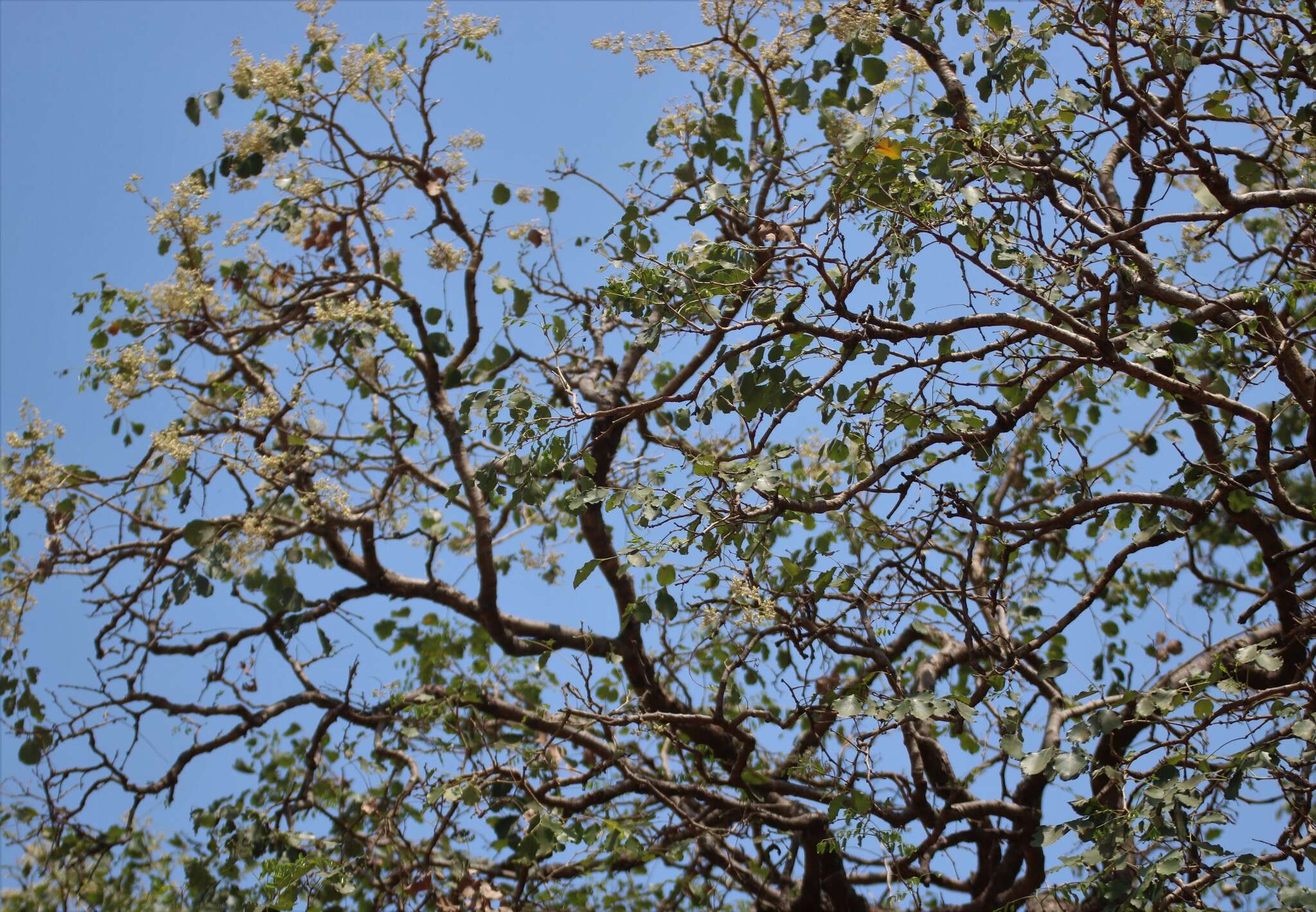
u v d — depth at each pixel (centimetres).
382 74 721
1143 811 465
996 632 679
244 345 757
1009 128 586
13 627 713
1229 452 635
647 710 720
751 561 565
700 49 710
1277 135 668
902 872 643
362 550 740
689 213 619
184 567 687
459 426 754
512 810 651
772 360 555
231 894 651
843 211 582
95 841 726
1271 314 571
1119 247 595
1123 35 650
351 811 689
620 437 744
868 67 628
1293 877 440
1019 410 583
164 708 732
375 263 768
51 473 711
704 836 685
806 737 692
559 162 765
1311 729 452
